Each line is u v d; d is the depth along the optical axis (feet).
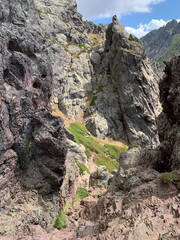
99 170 92.48
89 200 67.51
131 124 177.17
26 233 34.17
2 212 38.34
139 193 35.35
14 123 44.47
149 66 202.90
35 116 47.26
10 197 41.60
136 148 57.62
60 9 273.33
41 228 37.11
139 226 25.85
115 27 199.00
